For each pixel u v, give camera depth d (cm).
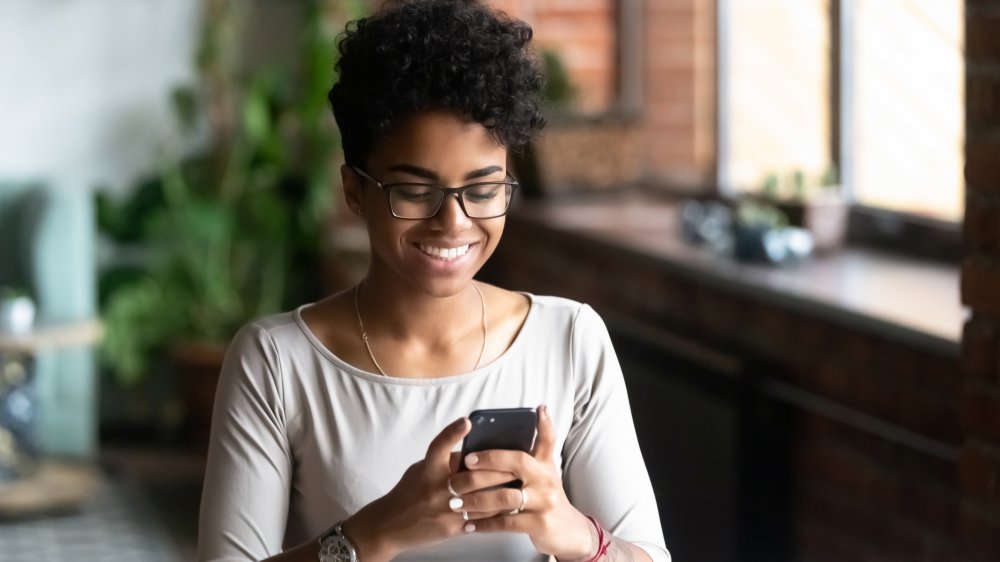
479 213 158
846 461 316
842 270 357
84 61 581
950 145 358
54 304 485
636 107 547
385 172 157
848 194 406
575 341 175
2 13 572
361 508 156
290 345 170
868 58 393
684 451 376
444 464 148
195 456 568
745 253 371
